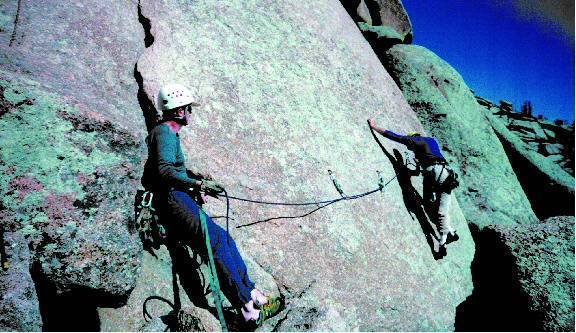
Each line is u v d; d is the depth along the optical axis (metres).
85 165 2.59
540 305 4.20
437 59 9.38
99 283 2.51
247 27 4.87
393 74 8.71
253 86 4.40
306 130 4.52
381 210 4.66
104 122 2.74
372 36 9.10
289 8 5.56
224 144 3.86
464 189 7.45
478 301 5.04
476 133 8.42
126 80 3.74
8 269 2.24
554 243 5.00
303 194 4.05
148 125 3.65
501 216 7.25
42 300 2.53
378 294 3.97
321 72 5.24
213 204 3.55
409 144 5.29
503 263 5.05
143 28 4.23
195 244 2.88
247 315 2.85
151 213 2.83
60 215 2.44
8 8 3.44
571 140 19.77
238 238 3.50
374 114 5.65
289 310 3.26
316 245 3.84
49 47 3.39
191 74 4.02
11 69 2.85
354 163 4.76
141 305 2.82
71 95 2.89
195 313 2.74
